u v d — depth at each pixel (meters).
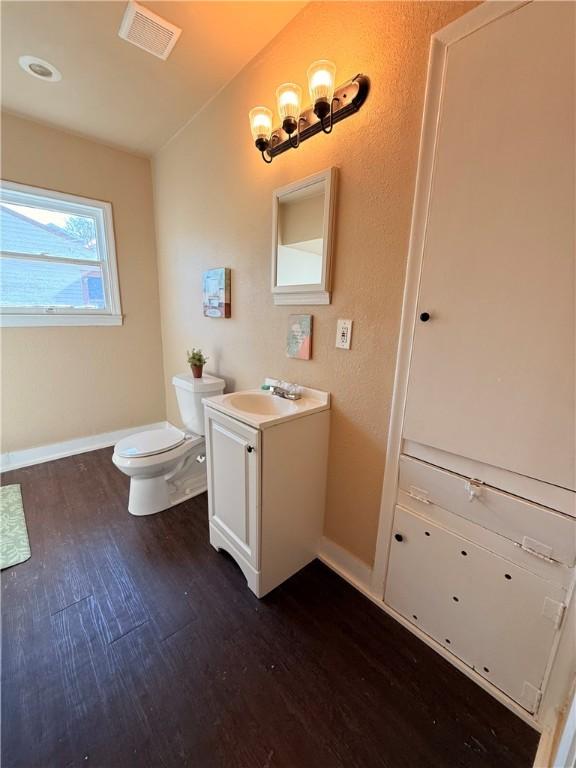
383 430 1.29
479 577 1.06
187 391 2.12
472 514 1.05
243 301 1.94
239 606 1.38
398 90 1.07
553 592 0.90
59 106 2.02
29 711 1.00
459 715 1.01
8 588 1.44
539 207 0.81
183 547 1.72
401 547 1.28
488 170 0.88
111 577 1.51
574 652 0.87
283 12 1.33
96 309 2.73
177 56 1.58
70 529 1.84
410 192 1.09
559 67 0.74
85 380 2.74
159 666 1.13
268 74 1.52
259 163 1.66
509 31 0.80
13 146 2.16
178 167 2.37
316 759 0.91
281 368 1.74
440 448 1.09
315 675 1.11
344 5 1.17
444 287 1.01
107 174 2.55
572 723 0.73
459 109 0.91
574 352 0.80
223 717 1.00
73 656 1.16
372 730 0.97
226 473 1.49
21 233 2.35
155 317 3.03
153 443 1.98
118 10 1.34
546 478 0.88
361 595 1.44
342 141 1.26
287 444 1.36
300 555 1.56
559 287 0.80
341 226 1.32
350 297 1.33
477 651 1.09
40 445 2.61
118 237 2.69
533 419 0.89
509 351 0.90
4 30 1.42
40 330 2.49
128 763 0.89
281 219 1.57
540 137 0.79
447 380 1.04
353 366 1.37
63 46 1.52
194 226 2.29
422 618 1.24
